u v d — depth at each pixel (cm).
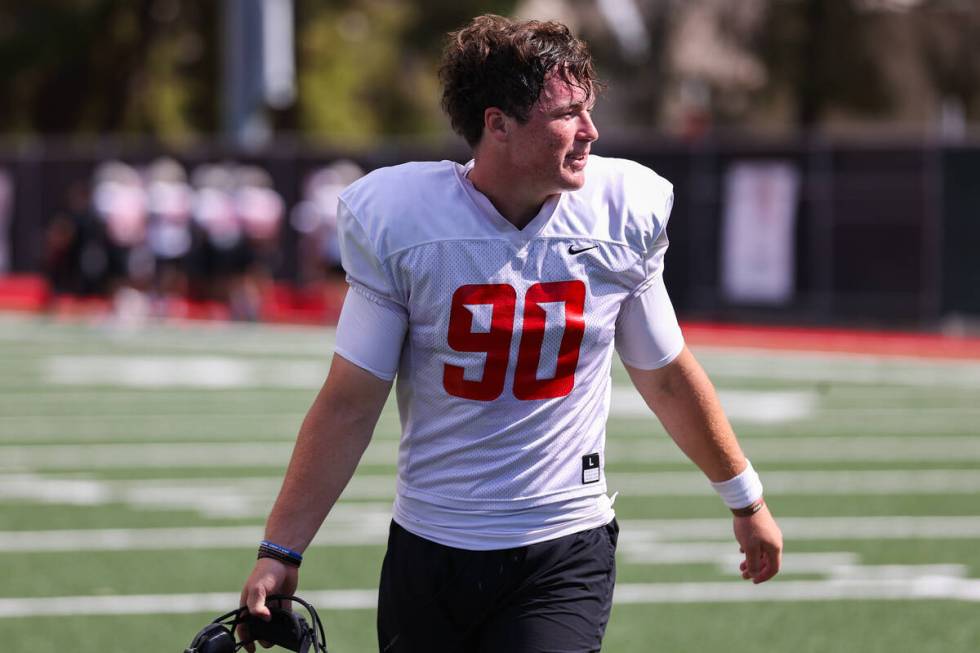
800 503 3516
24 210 10250
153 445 4394
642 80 17250
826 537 3134
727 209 8244
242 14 9912
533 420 1293
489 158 1262
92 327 8481
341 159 9300
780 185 8106
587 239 1280
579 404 1313
